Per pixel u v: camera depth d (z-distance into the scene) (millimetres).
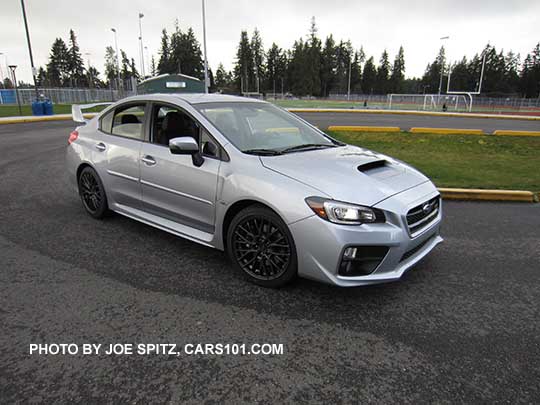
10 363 2156
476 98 45906
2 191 5758
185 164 3342
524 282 3229
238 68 96438
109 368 2135
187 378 2074
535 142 12227
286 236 2777
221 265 3408
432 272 3381
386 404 1920
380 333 2502
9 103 37125
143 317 2613
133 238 3990
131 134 3977
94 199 4496
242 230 3051
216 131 3273
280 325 2562
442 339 2451
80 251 3650
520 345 2402
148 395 1947
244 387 2016
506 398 1969
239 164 3039
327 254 2592
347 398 1954
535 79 86250
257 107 4043
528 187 6117
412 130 13938
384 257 2645
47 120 19438
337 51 102438
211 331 2480
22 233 4078
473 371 2164
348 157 3312
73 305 2736
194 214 3375
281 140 3621
